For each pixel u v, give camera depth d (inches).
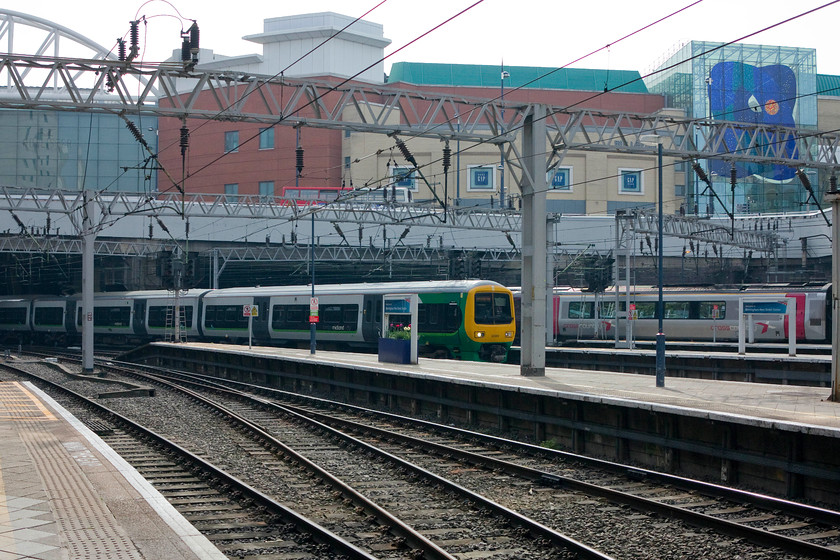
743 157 1075.3
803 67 3491.6
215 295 2114.9
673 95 3454.7
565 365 1651.1
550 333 1823.3
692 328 1948.8
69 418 796.6
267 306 1929.1
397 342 1211.9
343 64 3809.1
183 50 815.1
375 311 1647.4
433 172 3004.4
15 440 652.7
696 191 3255.4
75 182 3388.3
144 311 2326.5
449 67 3388.3
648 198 3166.8
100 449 609.3
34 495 449.1
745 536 439.8
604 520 485.7
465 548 429.1
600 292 1966.0
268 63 3850.9
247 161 3262.8
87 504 430.0
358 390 1192.2
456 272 1626.5
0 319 2928.2
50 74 791.7
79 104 800.3
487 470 648.4
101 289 2913.4
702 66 3371.1
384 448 765.3
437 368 1110.4
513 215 1855.3
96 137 3390.7
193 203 1673.2
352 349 1760.6
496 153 3014.3
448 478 621.3
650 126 1061.1
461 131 958.4
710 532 453.4
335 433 814.5
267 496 523.8
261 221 2460.6
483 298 1492.4
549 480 586.2
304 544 430.0
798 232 2583.7
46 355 2217.0
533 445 734.5
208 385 1338.6
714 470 629.3
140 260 2726.4
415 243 2488.9
